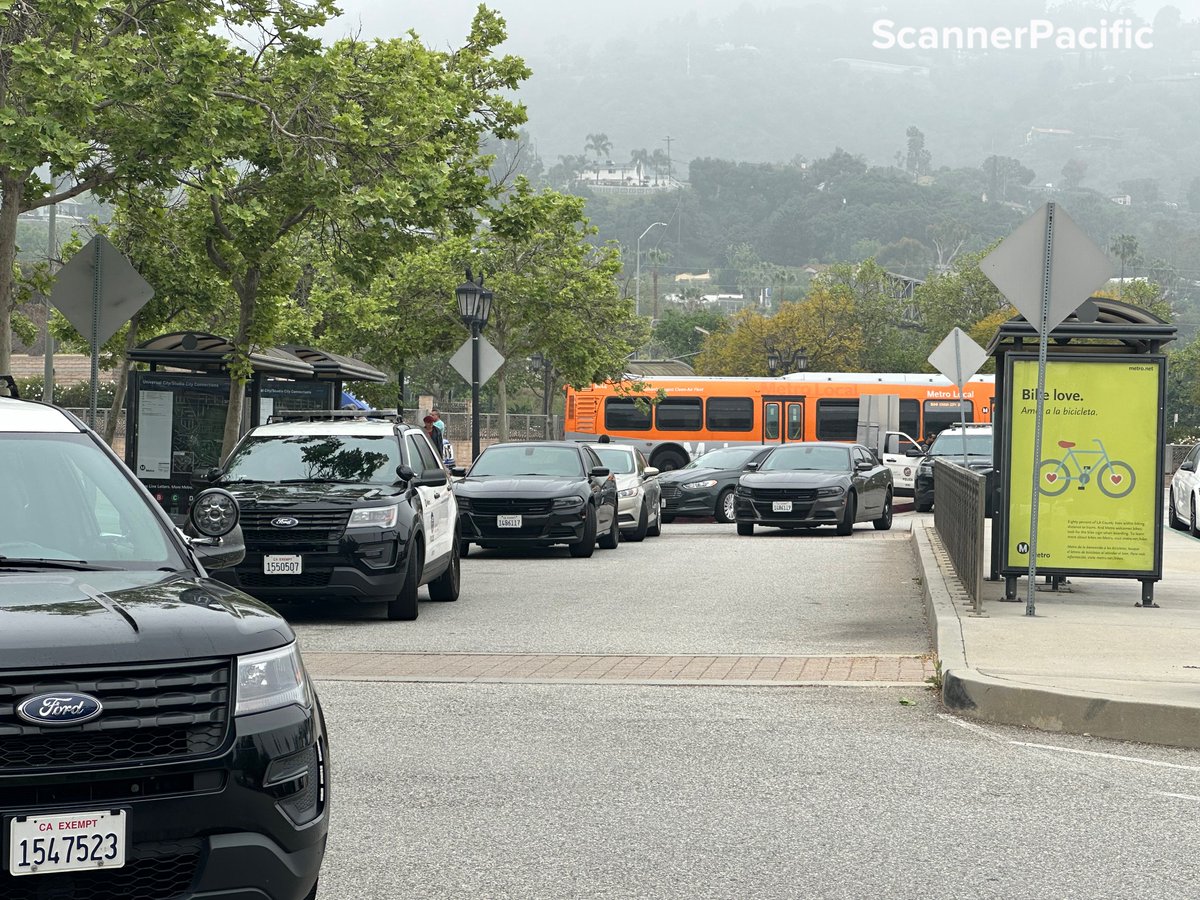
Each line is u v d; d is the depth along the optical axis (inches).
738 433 1888.5
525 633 538.0
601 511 911.0
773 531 1194.0
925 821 271.3
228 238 882.1
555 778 303.9
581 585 718.5
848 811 278.2
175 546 229.6
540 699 394.9
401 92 837.2
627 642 513.3
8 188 695.7
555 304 1815.9
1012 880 235.1
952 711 378.6
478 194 983.0
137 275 625.3
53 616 185.2
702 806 281.6
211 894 179.3
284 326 1430.9
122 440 1769.2
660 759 322.0
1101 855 249.6
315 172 808.3
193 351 860.0
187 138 689.6
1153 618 515.8
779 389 1881.2
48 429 239.1
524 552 941.8
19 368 2650.1
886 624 563.2
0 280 696.4
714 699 395.5
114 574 210.2
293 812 188.7
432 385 3457.2
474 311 1165.7
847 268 4111.7
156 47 704.4
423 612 605.9
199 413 843.4
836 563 835.4
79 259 623.2
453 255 1802.4
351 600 649.0
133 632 183.6
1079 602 569.3
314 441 612.1
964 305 4079.7
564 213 1844.2
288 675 193.6
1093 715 351.9
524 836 259.9
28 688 174.4
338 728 354.9
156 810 176.6
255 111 805.9
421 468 624.4
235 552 244.7
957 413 1839.3
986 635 463.8
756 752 329.7
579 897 225.6
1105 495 559.5
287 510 552.7
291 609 616.7
